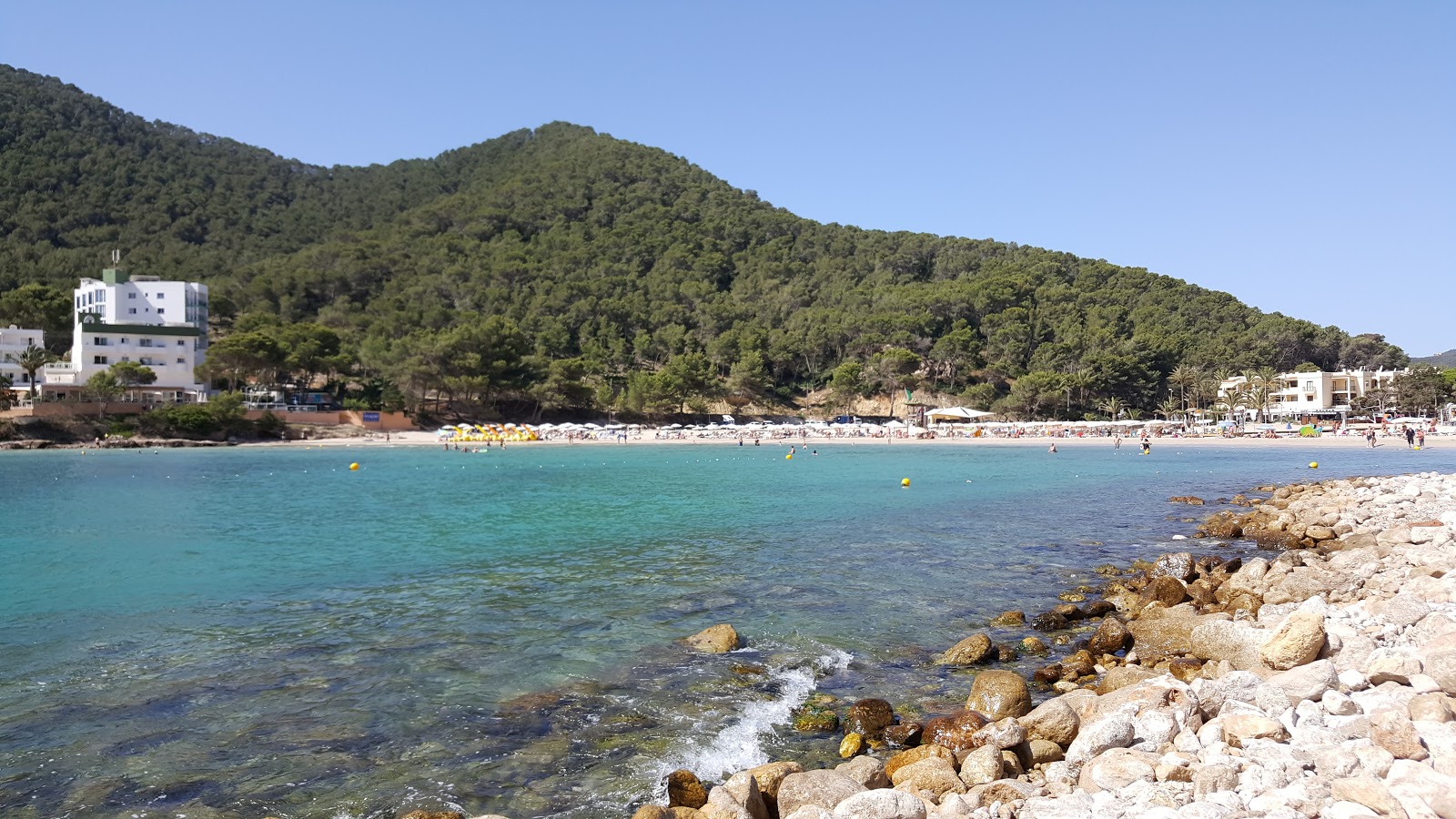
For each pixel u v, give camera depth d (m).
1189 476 53.41
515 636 15.72
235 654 14.59
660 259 198.75
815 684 13.02
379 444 102.44
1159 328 155.12
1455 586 14.45
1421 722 8.47
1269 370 134.25
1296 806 7.27
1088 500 38.69
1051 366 144.38
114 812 8.97
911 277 192.62
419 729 11.23
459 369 125.25
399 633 15.93
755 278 194.25
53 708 11.99
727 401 152.00
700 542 26.62
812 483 48.91
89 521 32.94
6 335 114.94
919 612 17.53
